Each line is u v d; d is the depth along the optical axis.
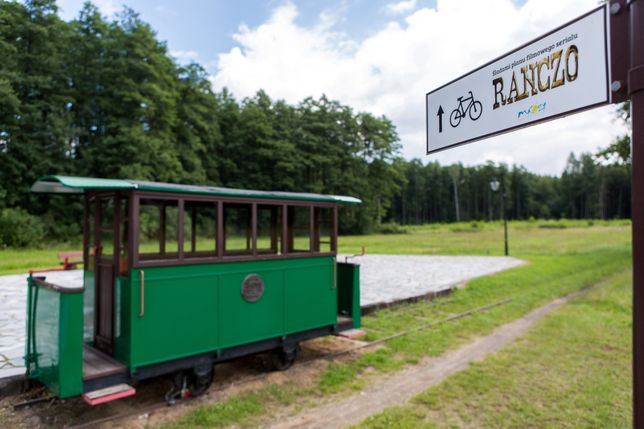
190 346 5.40
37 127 33.12
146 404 5.41
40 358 5.02
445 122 2.96
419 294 12.34
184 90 47.00
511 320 10.32
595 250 28.98
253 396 5.64
